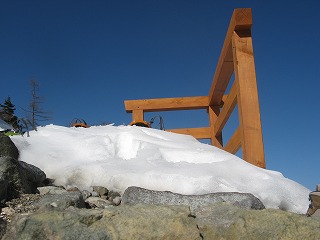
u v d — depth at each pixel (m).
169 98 3.93
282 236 1.16
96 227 1.13
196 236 1.17
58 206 1.45
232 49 2.69
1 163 1.60
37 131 2.54
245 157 2.42
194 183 1.79
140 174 1.85
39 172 1.89
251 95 2.48
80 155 2.20
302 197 1.86
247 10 2.56
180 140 2.71
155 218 1.17
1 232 1.21
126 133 2.42
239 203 1.58
